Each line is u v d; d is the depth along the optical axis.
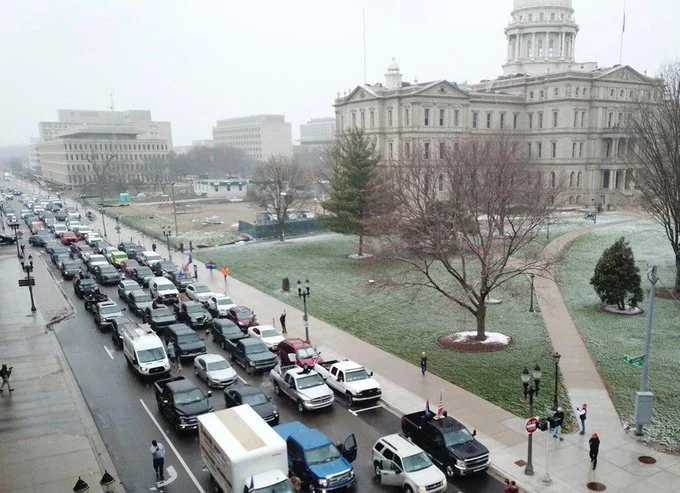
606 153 109.38
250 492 17.17
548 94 108.56
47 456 22.66
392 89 103.38
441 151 74.00
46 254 71.31
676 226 44.19
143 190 184.62
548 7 133.12
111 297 49.78
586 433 23.45
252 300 47.06
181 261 65.12
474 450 20.77
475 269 54.47
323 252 68.19
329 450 20.39
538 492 19.45
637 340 34.69
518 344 34.44
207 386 30.16
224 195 149.38
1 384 29.95
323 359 32.72
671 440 22.66
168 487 20.45
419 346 34.62
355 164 61.84
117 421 25.91
